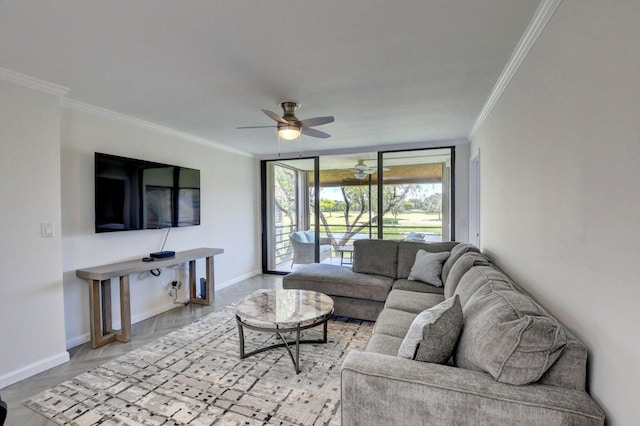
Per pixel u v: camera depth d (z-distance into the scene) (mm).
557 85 1493
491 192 3062
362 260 3990
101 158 3154
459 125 3924
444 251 3727
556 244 1519
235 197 5422
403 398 1279
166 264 3508
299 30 1789
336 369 2461
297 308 2686
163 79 2463
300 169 5922
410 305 2697
